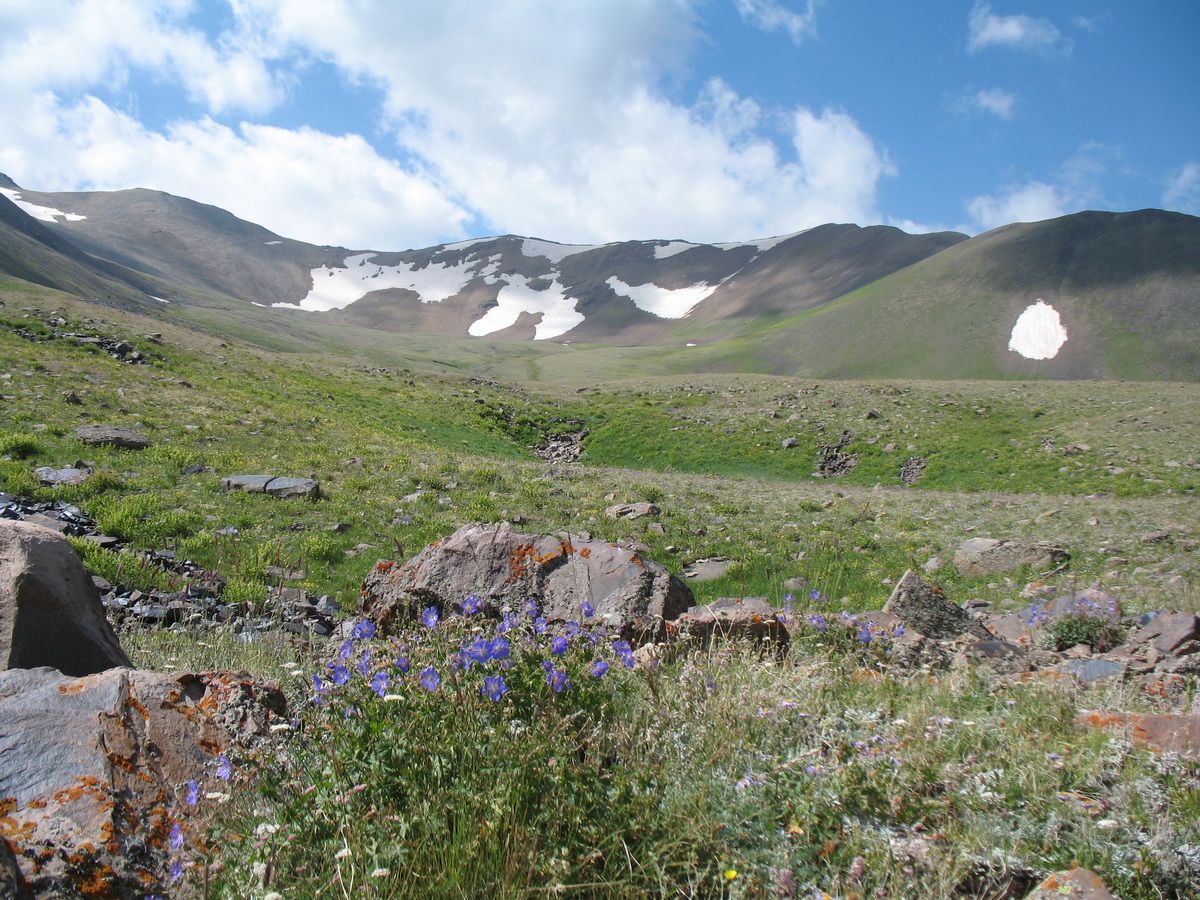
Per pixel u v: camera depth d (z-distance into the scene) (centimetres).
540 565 930
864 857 302
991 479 4428
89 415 2720
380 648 420
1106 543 2098
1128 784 372
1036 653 908
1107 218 17562
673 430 5544
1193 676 722
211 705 431
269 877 251
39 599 567
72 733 362
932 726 436
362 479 2583
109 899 281
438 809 292
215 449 2689
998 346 14312
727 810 326
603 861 291
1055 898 271
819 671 537
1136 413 5359
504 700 355
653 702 413
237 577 1477
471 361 15500
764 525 2514
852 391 6350
